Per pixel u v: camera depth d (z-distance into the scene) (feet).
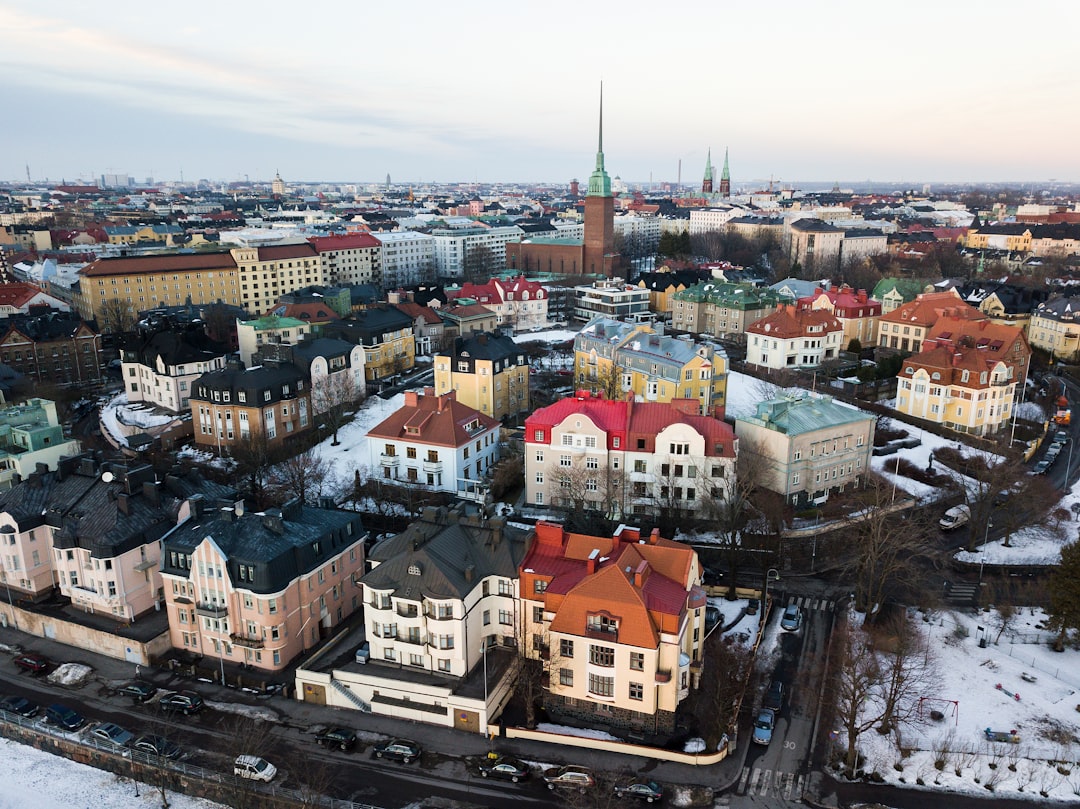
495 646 286.05
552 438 392.06
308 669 280.31
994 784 234.17
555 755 246.88
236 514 296.71
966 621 315.99
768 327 628.69
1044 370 629.10
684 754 241.55
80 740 252.62
